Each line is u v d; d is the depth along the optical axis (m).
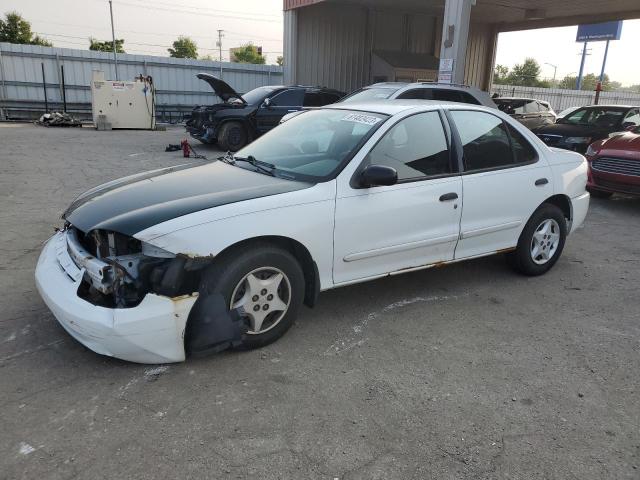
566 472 2.48
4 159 10.94
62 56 23.59
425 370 3.33
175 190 3.53
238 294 3.32
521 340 3.78
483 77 23.56
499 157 4.57
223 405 2.88
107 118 19.28
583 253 5.93
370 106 4.35
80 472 2.36
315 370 3.27
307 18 19.06
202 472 2.39
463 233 4.29
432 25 21.58
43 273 3.38
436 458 2.54
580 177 5.18
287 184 3.57
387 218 3.80
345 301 4.33
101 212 3.31
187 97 26.03
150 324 2.96
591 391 3.16
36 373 3.12
